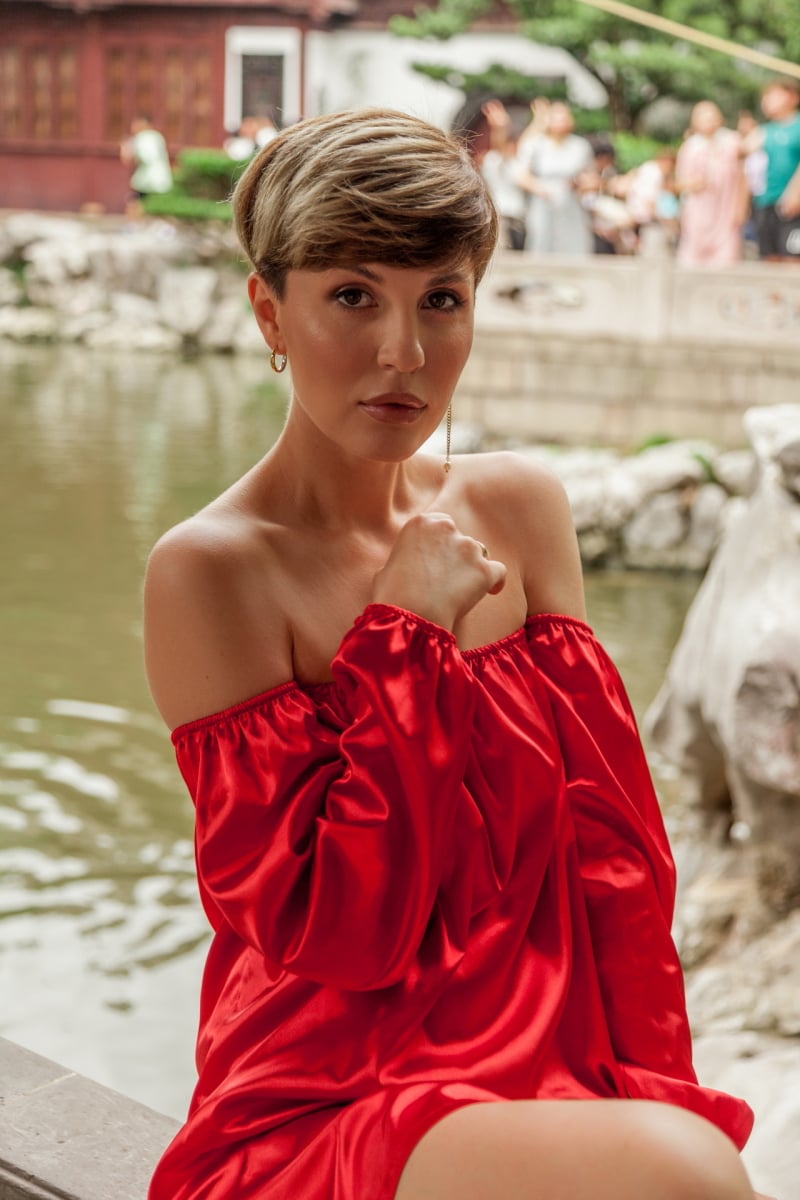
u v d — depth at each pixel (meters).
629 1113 1.09
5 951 4.95
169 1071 4.31
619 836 1.38
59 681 7.57
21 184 26.83
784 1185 2.84
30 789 6.24
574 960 1.33
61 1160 1.78
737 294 10.83
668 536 9.88
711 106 11.68
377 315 1.26
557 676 1.42
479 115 23.16
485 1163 1.11
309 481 1.37
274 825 1.24
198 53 25.48
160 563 1.30
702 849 5.15
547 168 12.25
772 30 17.28
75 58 26.09
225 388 17.80
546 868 1.33
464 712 1.23
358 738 1.22
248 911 1.23
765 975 4.21
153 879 5.50
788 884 4.58
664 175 13.50
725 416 10.95
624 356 11.05
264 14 24.91
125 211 26.39
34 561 9.83
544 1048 1.27
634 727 1.44
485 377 11.30
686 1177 1.04
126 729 6.93
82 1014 4.59
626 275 10.95
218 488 12.11
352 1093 1.25
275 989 1.30
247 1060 1.29
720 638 4.66
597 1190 1.06
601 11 17.80
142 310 21.55
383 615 1.24
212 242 22.03
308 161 1.24
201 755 1.27
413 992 1.26
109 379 18.09
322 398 1.29
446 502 1.46
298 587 1.33
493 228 1.28
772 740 4.27
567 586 1.48
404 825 1.21
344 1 24.27
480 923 1.30
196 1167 1.31
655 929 1.37
